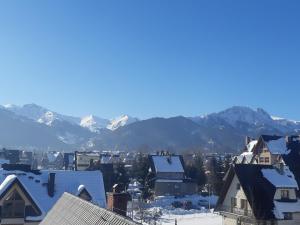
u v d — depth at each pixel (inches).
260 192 2308.1
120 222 661.9
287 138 3149.6
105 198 2235.5
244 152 4729.3
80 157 5841.5
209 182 4847.4
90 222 766.5
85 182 2292.1
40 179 2249.0
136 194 4033.0
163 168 4677.7
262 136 3368.6
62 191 2206.0
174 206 3902.6
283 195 2340.1
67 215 949.8
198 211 3602.4
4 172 2229.3
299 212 2282.2
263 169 2422.5
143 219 2748.5
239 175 2361.0
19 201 1871.3
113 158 6752.0
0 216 1839.3
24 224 1861.5
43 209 2071.9
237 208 2379.4
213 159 5506.9
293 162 2647.6
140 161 4817.9
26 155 7421.3
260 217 2214.6
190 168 4943.4
